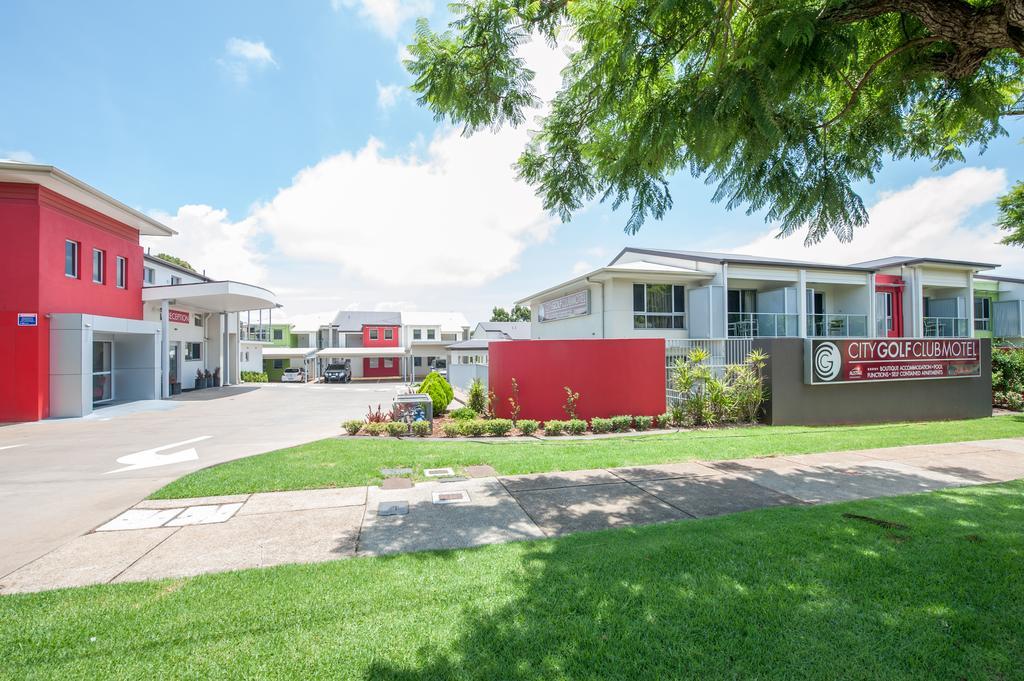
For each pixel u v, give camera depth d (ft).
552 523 16.51
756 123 12.10
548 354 40.42
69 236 51.49
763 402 40.47
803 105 14.49
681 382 40.45
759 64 11.73
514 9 13.78
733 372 41.86
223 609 10.72
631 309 62.59
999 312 96.32
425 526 16.29
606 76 14.67
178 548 14.55
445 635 9.62
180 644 9.45
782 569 12.31
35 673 8.59
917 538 14.28
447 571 12.59
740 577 11.91
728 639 9.43
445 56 14.38
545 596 11.12
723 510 17.78
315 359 164.66
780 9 11.89
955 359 46.83
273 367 159.63
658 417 38.83
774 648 9.15
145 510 18.19
